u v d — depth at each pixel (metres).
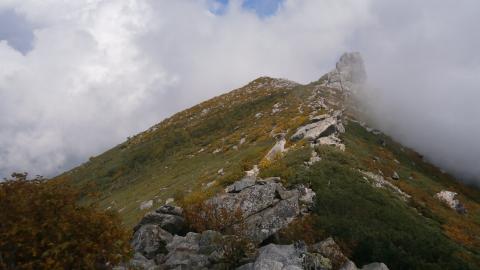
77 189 15.30
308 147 44.03
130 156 100.50
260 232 25.14
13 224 12.66
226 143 80.19
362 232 25.98
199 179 56.84
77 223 13.87
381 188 37.41
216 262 20.22
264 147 58.09
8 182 13.58
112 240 14.24
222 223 26.25
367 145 61.06
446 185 72.19
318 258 20.06
